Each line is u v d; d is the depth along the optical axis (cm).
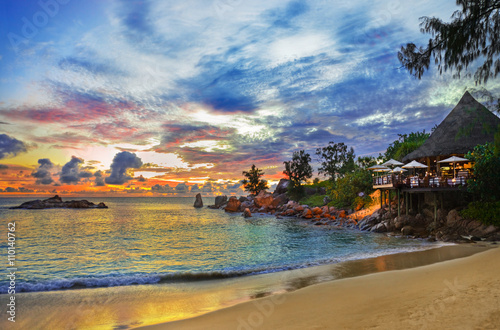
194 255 2414
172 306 1108
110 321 965
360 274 1475
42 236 3819
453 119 3653
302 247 2620
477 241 2384
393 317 718
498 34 920
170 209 11612
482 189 2686
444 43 971
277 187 9750
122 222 5928
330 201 6462
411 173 4078
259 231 4019
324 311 847
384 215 3691
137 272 1834
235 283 1445
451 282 1023
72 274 1805
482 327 593
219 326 803
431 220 3128
